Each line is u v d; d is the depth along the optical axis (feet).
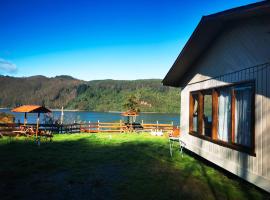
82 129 81.92
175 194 20.97
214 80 29.48
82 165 31.58
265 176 19.45
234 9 20.90
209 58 30.96
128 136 69.36
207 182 24.43
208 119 37.83
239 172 23.17
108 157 36.94
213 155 28.94
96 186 23.06
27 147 46.16
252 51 21.83
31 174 27.17
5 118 101.71
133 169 29.63
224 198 20.08
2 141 53.98
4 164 31.60
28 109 62.23
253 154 20.98
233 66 25.11
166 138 64.44
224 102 27.30
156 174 27.37
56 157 36.55
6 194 20.86
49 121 96.84
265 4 17.60
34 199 19.79
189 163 33.19
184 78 40.93
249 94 22.54
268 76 19.49
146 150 43.93
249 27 22.30
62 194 20.97
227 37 26.32
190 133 37.24
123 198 19.99
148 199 19.80
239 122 24.06
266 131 19.53
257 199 19.80
